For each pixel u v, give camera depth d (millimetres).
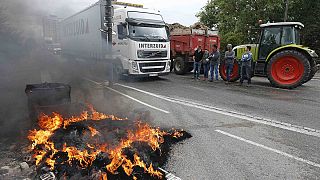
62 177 2934
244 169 3430
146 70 10586
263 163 3604
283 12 19484
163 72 11070
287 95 8320
